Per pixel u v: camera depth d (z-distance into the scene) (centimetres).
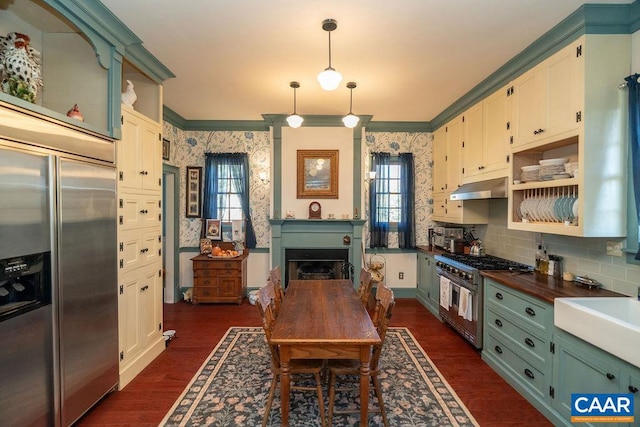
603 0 198
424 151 494
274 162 464
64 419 185
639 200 197
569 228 219
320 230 465
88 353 206
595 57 209
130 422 206
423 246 481
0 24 201
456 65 292
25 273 163
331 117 457
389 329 367
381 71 304
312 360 215
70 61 233
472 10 209
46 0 186
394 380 258
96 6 205
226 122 480
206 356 299
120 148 243
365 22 222
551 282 251
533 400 225
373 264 471
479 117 347
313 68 299
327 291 282
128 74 302
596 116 209
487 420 209
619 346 156
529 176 269
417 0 198
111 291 229
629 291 209
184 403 226
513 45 254
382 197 484
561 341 200
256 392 241
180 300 481
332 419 208
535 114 255
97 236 214
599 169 209
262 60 283
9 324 154
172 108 423
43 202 172
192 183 486
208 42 252
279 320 208
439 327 374
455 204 404
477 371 273
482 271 293
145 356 278
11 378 155
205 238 478
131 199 257
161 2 201
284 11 210
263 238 493
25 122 161
